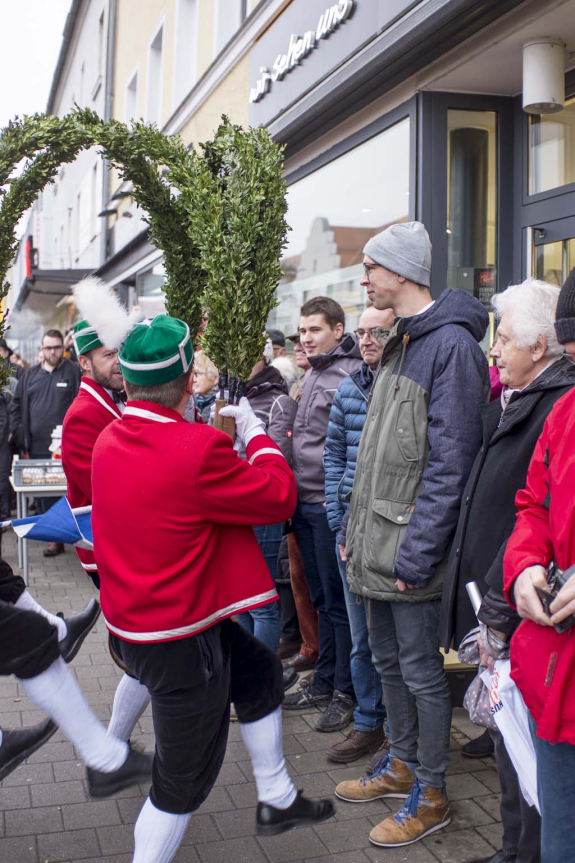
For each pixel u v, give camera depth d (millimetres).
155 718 2209
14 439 8031
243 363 2543
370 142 5895
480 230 5070
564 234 4574
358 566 2895
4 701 4113
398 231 2900
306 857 2758
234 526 2258
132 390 2264
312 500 3871
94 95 17828
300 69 6387
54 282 16172
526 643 1943
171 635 2109
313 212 6965
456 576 2576
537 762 1995
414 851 2781
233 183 2586
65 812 3043
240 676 2389
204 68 10133
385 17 4965
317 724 3768
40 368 7891
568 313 1924
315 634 4445
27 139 2771
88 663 4703
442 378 2703
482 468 2551
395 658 3029
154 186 2934
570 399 2008
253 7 8047
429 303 2959
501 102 5066
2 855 2746
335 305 4082
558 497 1910
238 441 2576
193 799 2227
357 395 3521
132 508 2131
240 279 2521
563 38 4285
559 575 1870
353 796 3105
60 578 6789
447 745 2865
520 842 2396
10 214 2877
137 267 13703
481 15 4293
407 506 2768
